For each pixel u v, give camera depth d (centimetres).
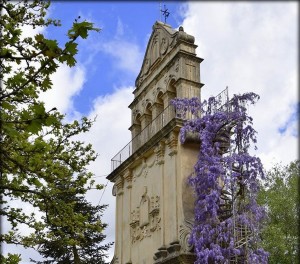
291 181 3619
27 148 1415
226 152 2900
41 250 4166
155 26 3672
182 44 3294
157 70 3569
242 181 2728
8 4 1391
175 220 2889
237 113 2856
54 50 991
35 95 1274
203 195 2750
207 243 2636
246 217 2639
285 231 3491
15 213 1684
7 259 1566
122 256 3419
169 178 3033
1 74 1235
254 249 2630
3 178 1543
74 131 1653
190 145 3016
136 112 3747
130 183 3503
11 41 1106
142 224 3238
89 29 976
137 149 3347
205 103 3005
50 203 1614
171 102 3011
